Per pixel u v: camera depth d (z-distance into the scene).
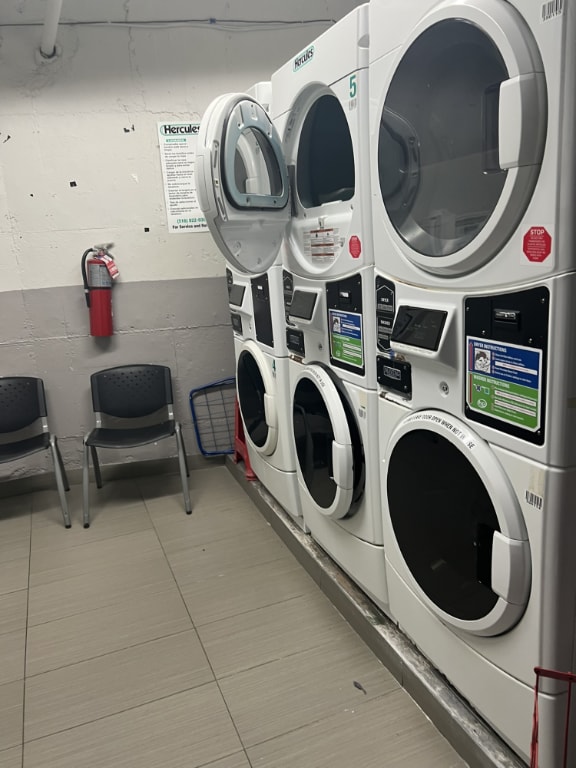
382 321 1.64
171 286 3.52
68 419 3.52
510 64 1.03
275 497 2.88
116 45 3.17
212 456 3.78
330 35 1.73
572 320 1.05
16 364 3.38
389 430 1.69
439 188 1.34
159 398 3.48
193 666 2.00
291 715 1.76
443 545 1.48
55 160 3.21
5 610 2.38
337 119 2.15
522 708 1.31
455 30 1.19
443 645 1.58
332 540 2.24
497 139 1.16
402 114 1.42
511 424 1.21
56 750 1.69
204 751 1.65
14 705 1.88
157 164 3.34
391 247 1.54
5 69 3.05
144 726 1.76
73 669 2.02
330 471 2.04
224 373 3.73
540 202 1.05
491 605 1.31
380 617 2.02
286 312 2.32
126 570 2.63
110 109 3.22
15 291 3.29
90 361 3.48
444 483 1.44
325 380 2.00
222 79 3.35
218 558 2.68
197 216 3.46
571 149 0.99
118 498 3.39
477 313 1.26
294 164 2.14
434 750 1.60
